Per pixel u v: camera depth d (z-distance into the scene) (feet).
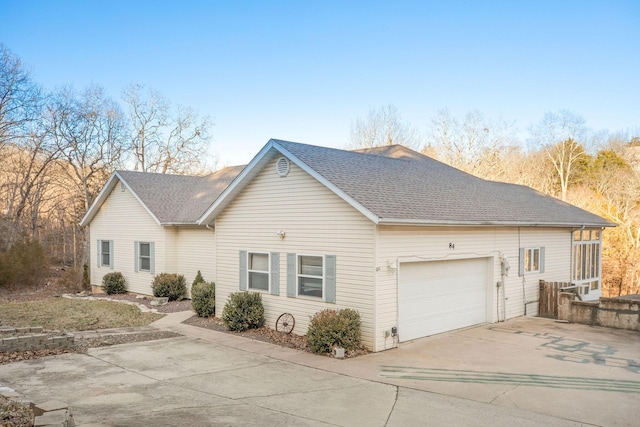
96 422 22.15
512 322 51.16
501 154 155.94
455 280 46.75
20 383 29.14
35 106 98.68
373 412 24.54
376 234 37.50
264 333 44.75
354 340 37.35
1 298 71.56
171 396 26.96
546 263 59.16
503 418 23.82
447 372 32.22
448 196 49.49
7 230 99.04
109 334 44.11
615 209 113.09
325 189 41.52
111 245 79.56
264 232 47.44
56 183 118.62
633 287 102.63
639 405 25.86
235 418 23.25
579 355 36.99
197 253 66.85
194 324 49.75
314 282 42.98
